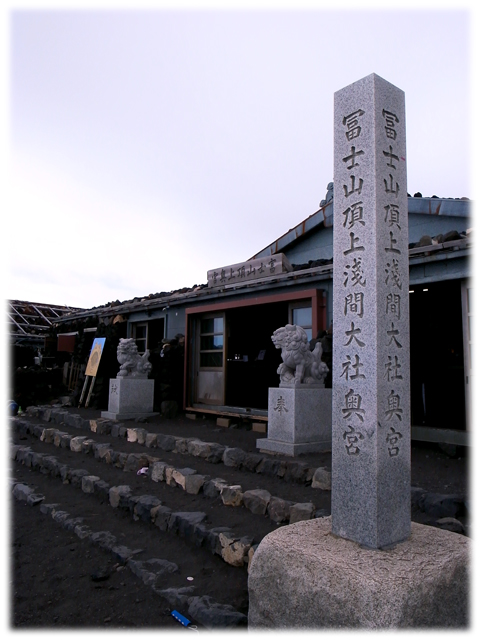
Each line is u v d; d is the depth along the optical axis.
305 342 6.54
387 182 3.06
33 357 16.94
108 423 9.40
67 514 5.57
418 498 4.36
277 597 2.72
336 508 2.97
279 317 11.31
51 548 4.80
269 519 4.64
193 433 8.34
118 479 6.58
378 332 2.88
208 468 6.34
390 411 2.89
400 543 2.82
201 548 4.41
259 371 11.49
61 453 8.52
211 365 10.46
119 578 4.09
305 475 5.36
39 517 5.78
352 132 3.16
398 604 2.22
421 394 8.05
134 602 3.67
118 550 4.50
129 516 5.51
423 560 2.54
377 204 2.97
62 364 16.11
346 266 3.10
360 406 2.90
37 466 8.04
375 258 2.92
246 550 3.95
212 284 10.27
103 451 7.77
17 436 10.43
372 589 2.26
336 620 2.37
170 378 10.92
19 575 4.21
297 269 8.53
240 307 9.58
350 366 2.99
